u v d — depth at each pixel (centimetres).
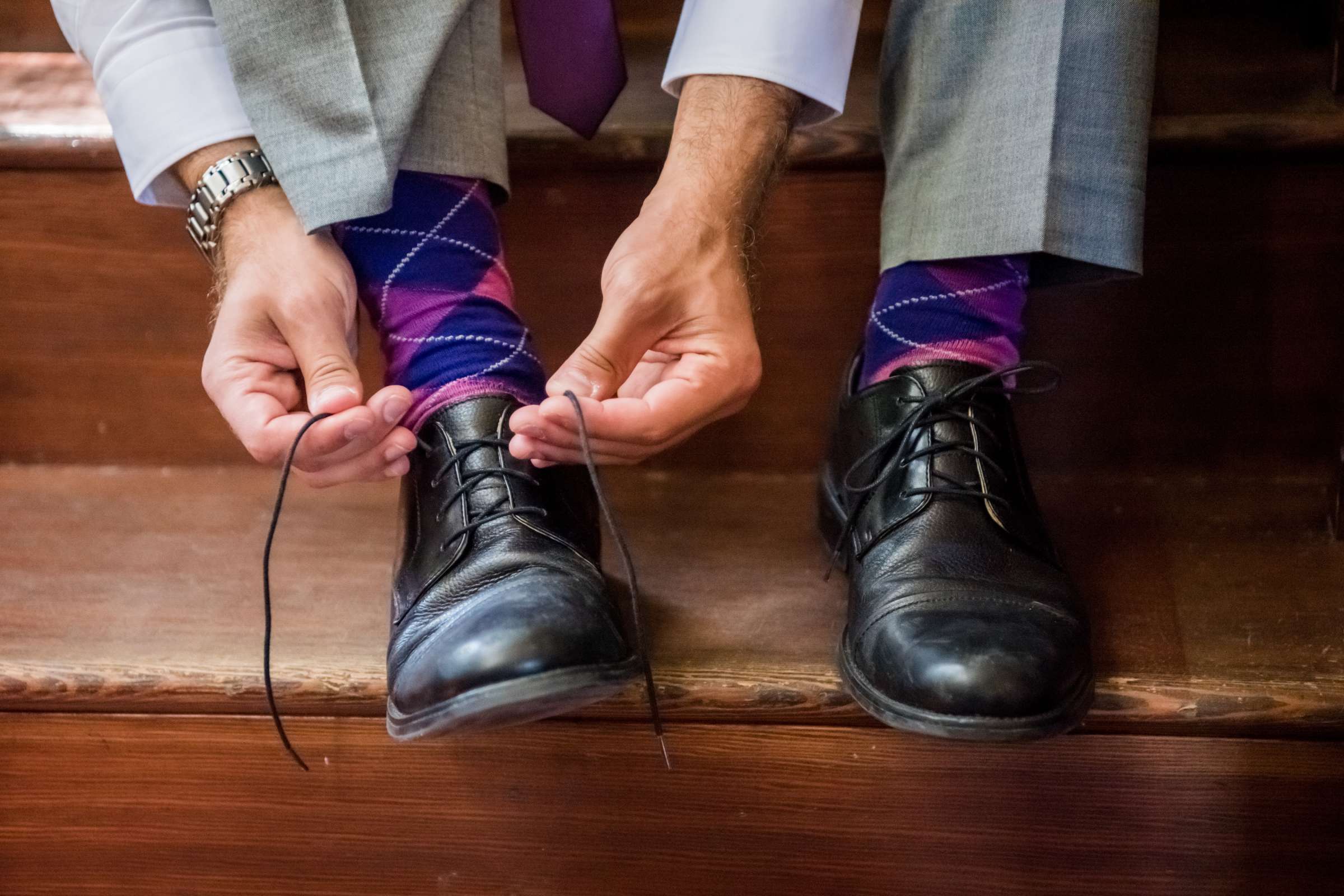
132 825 80
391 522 92
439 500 69
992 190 71
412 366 71
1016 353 79
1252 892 76
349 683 74
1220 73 88
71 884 82
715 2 69
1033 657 64
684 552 87
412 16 66
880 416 76
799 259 89
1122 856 76
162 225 89
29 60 97
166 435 97
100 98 76
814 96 70
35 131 85
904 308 77
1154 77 76
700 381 64
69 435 97
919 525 72
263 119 66
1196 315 88
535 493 69
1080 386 91
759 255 89
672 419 63
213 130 69
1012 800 75
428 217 71
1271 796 73
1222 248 86
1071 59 68
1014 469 75
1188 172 84
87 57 73
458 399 70
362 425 61
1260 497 91
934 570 70
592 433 61
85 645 78
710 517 91
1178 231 86
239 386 64
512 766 76
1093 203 70
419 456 71
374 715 75
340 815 79
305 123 66
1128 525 88
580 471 75
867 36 100
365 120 65
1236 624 78
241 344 65
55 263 90
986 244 71
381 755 77
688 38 71
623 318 63
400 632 68
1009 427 77
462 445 69
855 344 90
